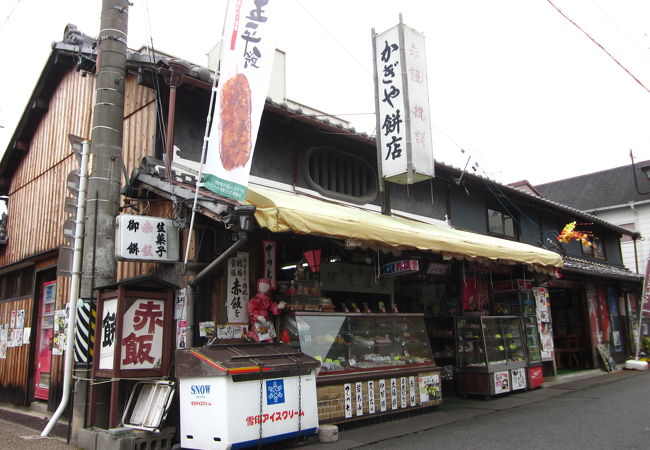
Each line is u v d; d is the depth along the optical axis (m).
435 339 11.42
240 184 6.03
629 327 18.62
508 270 12.09
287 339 7.33
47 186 11.12
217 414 5.62
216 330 6.82
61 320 9.32
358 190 10.56
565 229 15.62
